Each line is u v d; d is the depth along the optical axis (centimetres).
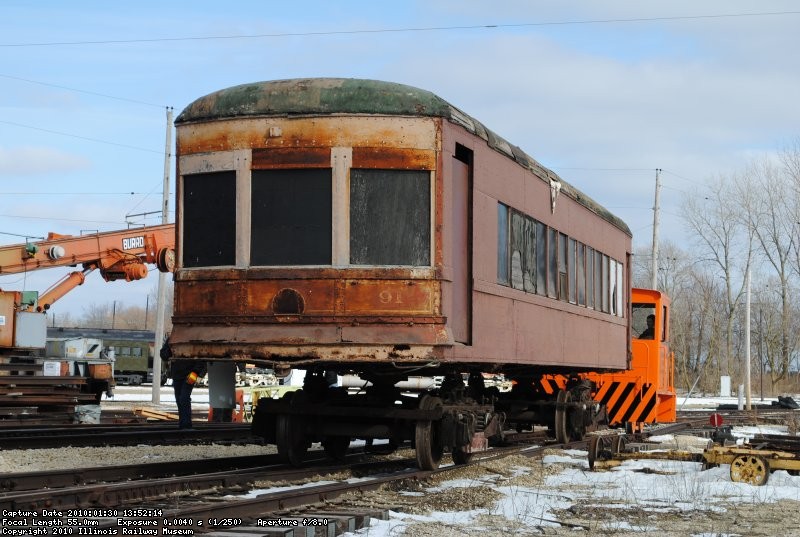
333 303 1103
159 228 2898
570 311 1673
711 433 2322
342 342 1093
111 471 1050
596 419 2075
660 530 888
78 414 2181
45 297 2739
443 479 1190
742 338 7850
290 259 1116
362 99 1114
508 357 1334
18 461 1238
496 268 1297
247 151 1129
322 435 1252
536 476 1266
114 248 2809
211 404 1216
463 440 1224
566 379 1922
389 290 1106
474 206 1212
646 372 2262
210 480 988
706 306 7481
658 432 2270
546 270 1545
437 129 1127
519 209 1405
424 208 1123
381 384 1299
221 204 1145
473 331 1198
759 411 3781
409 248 1117
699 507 1027
